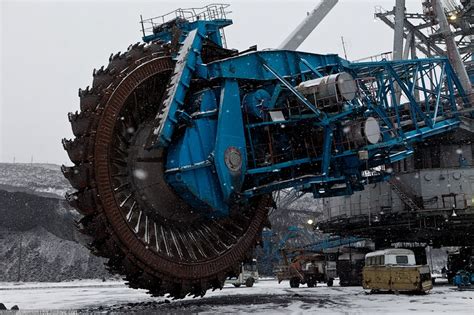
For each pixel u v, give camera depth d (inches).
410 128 1104.8
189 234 779.4
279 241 2906.0
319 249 1877.5
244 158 759.7
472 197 1264.8
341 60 930.1
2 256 3024.1
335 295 979.3
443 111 1207.6
